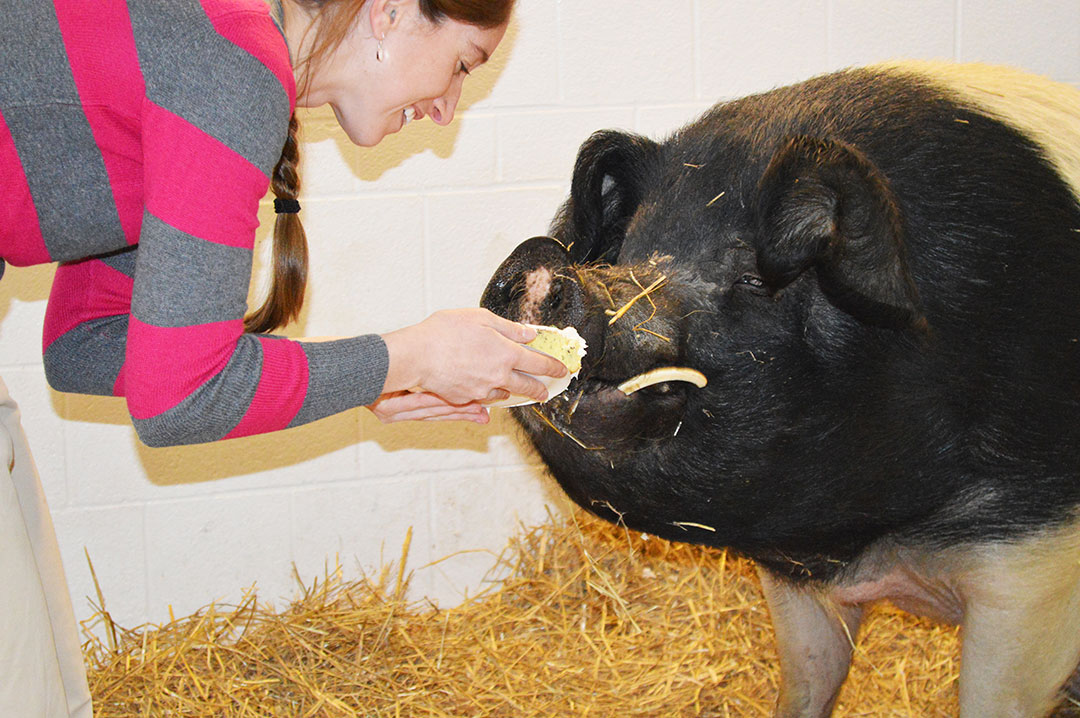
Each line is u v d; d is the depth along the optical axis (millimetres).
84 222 1475
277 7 1509
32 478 1736
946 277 2053
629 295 1952
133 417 1419
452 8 1521
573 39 3371
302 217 3312
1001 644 2203
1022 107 2279
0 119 1375
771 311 2004
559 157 3449
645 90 3449
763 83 3504
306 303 3361
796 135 1896
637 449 1997
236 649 3242
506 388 1639
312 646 3238
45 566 1762
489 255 3465
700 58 3451
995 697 2227
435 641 3320
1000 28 3580
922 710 2883
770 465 2057
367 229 3363
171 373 1356
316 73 1578
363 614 3352
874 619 3223
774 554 2305
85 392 1925
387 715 2955
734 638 3244
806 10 3473
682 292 1997
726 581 3484
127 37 1340
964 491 2172
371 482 3492
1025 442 2117
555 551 3594
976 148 2139
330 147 3283
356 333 3416
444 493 3549
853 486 2117
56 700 1625
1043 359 2102
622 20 3385
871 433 2072
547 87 3393
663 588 3500
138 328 1360
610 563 3578
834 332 2008
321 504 3469
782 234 1845
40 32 1354
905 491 2150
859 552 2301
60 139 1404
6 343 3158
